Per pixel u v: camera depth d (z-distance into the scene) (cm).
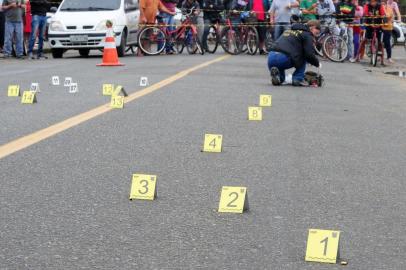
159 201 704
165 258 553
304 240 601
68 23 2698
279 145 998
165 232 612
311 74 1784
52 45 2712
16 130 1051
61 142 970
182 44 2934
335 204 712
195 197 721
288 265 544
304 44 1756
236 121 1187
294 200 722
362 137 1088
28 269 524
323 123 1203
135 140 998
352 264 549
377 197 743
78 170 817
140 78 1825
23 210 663
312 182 797
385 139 1080
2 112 1233
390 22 2794
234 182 786
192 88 1628
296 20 2725
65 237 593
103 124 1117
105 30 2680
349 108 1407
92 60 2581
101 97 1450
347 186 785
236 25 2933
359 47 2861
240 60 2545
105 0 2809
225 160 893
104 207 679
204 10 2931
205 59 2572
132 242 586
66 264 535
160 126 1114
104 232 609
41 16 2714
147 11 2883
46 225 622
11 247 567
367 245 593
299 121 1215
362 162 909
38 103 1355
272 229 628
